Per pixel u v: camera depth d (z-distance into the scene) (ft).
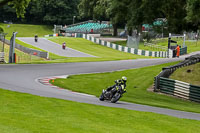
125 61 199.82
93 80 126.11
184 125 55.93
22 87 92.53
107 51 306.14
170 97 105.09
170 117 62.95
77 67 161.68
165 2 275.59
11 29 549.95
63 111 58.23
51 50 285.23
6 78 109.70
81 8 477.77
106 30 521.65
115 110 64.44
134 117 59.00
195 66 137.90
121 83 80.18
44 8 591.78
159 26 371.35
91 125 48.37
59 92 91.45
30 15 620.49
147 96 103.40
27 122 46.21
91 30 505.66
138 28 384.88
